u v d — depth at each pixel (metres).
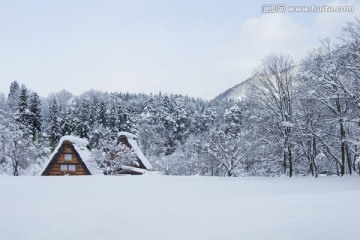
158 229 5.90
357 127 29.22
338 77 27.77
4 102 86.94
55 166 41.59
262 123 34.44
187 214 6.91
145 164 44.12
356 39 26.14
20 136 38.75
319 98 28.39
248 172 40.53
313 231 5.38
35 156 42.47
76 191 12.04
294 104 32.62
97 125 70.25
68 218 6.66
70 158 42.22
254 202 8.40
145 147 78.44
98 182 16.14
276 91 33.47
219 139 40.06
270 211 7.08
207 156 43.72
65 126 70.62
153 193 11.95
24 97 64.88
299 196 9.47
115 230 5.89
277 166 36.94
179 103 102.06
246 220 6.32
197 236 5.48
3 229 5.95
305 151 31.88
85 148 44.69
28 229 6.00
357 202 8.12
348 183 19.11
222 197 10.85
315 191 13.27
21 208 7.90
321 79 27.28
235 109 82.94
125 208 7.53
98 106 90.25
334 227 5.55
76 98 113.81
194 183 16.75
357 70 25.98
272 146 34.66
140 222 6.31
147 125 85.81
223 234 5.52
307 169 35.78
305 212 6.89
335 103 30.05
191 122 93.50
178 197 10.80
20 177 18.41
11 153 37.06
